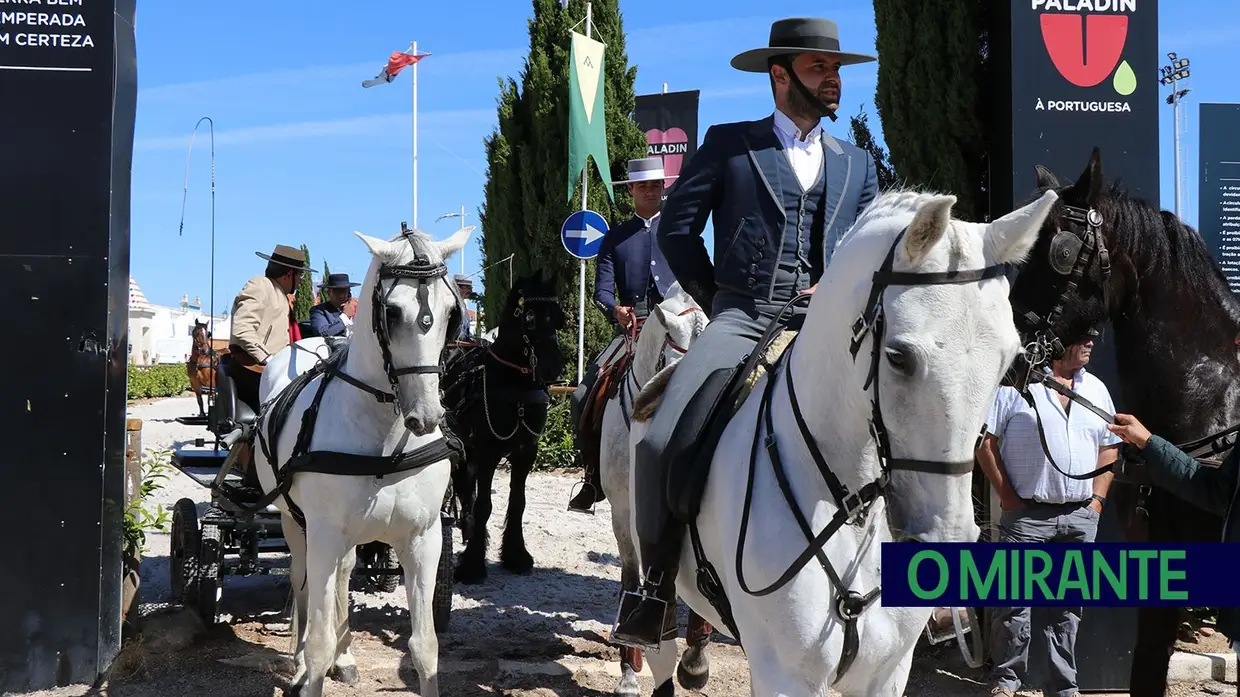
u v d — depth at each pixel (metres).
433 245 4.67
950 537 2.40
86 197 5.62
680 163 14.07
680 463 3.26
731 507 3.01
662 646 4.52
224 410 7.28
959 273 2.40
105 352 5.63
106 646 5.70
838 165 3.64
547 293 8.33
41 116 5.61
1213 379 4.23
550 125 14.83
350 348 4.98
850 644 2.77
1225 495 3.60
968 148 6.48
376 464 4.70
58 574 5.60
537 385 8.43
